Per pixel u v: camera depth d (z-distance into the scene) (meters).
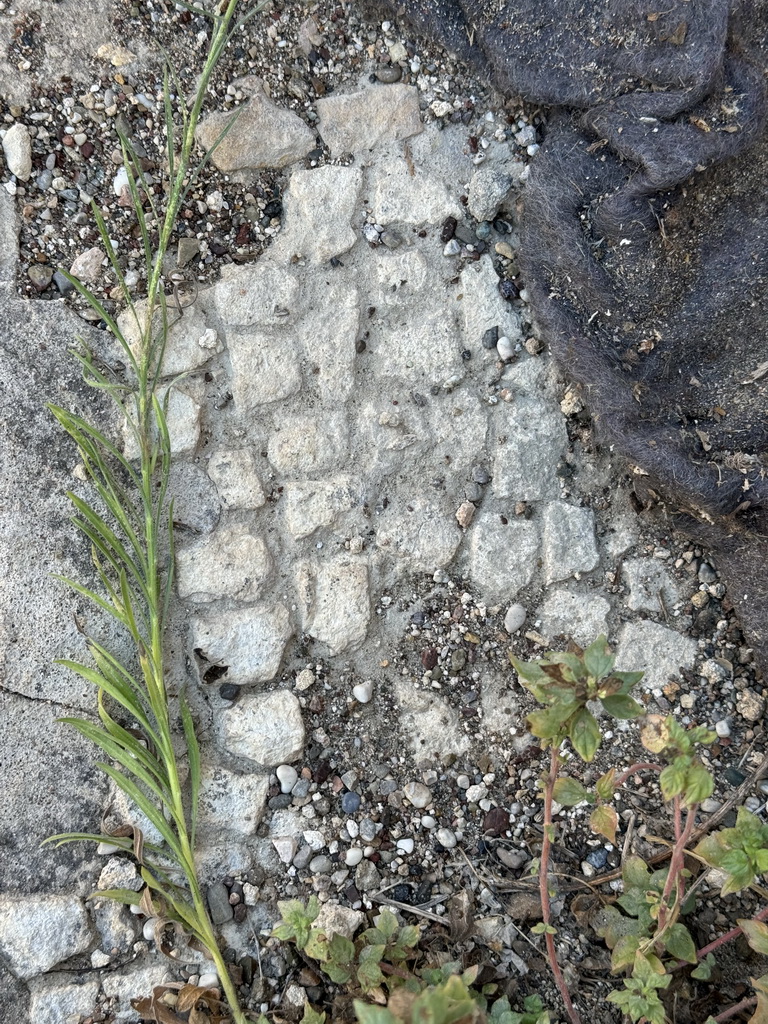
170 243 0.32
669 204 0.31
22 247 0.31
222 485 0.32
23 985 0.30
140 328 0.31
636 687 0.33
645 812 0.32
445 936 0.31
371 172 0.33
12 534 0.31
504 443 0.33
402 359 0.33
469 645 0.33
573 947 0.31
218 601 0.32
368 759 0.32
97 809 0.31
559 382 0.33
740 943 0.30
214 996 0.30
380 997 0.28
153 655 0.30
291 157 0.33
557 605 0.33
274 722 0.32
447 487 0.33
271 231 0.33
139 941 0.30
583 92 0.31
